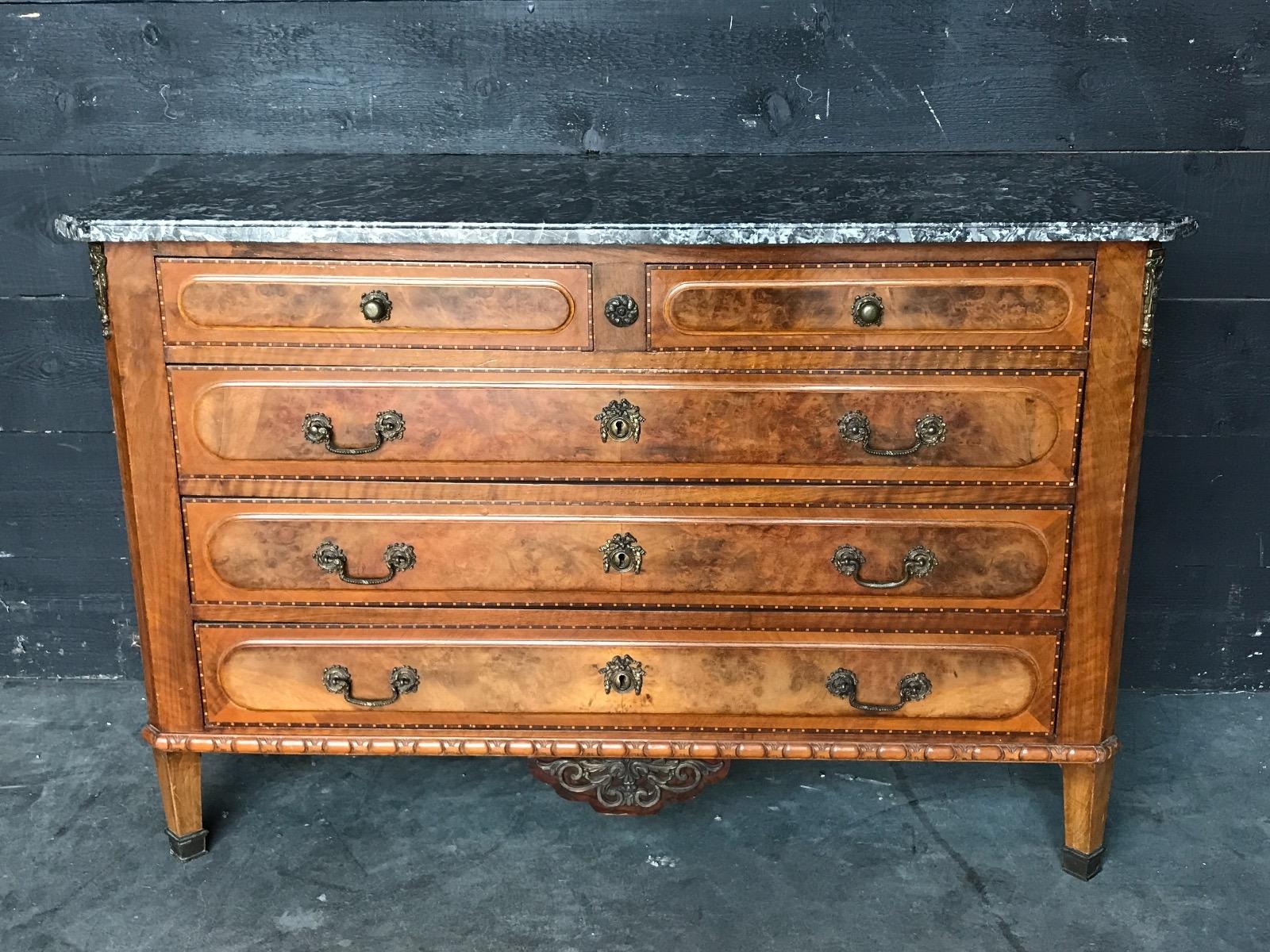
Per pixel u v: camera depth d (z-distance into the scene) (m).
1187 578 2.71
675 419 1.95
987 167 2.32
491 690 2.12
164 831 2.33
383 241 1.84
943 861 2.24
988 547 2.00
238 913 2.11
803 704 2.11
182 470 2.00
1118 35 2.39
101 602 2.79
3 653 2.79
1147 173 2.48
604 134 2.49
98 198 2.26
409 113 2.48
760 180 2.20
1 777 2.48
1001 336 1.89
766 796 2.43
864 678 2.09
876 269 1.86
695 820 2.36
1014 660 2.06
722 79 2.45
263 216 1.88
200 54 2.43
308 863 2.24
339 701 2.13
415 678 2.10
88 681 2.82
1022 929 2.07
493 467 1.99
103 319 1.93
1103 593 2.01
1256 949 2.02
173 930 2.07
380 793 2.43
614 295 1.88
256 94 2.46
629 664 2.09
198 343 1.93
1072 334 1.88
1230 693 2.77
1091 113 2.45
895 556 2.01
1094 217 1.82
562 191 2.10
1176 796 2.42
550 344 1.91
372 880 2.20
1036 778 2.48
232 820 2.35
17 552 2.75
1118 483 1.96
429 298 1.89
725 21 2.40
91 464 2.69
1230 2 2.36
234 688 2.12
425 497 2.01
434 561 2.04
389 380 1.94
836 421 1.94
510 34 2.42
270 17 2.41
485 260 1.87
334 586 2.06
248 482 2.01
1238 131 2.44
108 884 2.18
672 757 2.13
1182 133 2.45
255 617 2.08
